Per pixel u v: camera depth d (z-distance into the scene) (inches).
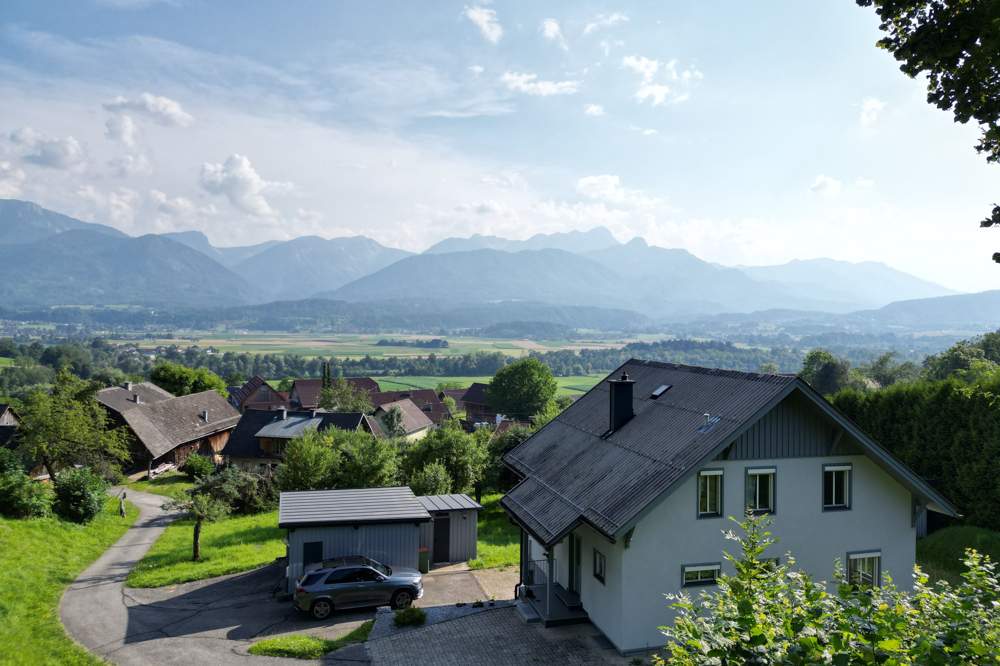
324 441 1662.2
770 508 754.2
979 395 1145.4
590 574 792.3
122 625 816.3
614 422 919.7
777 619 295.7
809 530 764.6
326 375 4269.2
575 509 776.9
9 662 681.6
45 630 791.7
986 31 326.0
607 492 760.3
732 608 313.7
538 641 740.7
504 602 868.6
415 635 764.6
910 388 1325.0
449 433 1626.5
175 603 903.1
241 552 1206.3
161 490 2135.8
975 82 350.3
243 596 929.5
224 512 1242.0
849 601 307.6
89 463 2054.6
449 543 1106.1
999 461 1084.5
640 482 729.0
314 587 839.1
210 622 824.3
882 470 789.2
